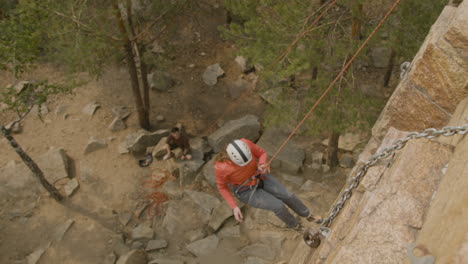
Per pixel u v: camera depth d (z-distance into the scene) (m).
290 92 10.22
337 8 9.77
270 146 12.70
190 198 11.53
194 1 12.52
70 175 12.11
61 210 11.13
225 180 4.57
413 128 3.64
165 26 12.38
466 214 1.61
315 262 2.76
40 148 12.74
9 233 10.48
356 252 2.08
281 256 9.73
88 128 13.55
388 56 15.66
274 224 10.48
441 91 3.28
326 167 12.30
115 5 10.28
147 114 13.52
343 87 9.21
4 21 8.95
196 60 16.67
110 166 12.47
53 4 9.57
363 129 9.62
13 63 8.86
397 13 8.58
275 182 4.65
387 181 2.37
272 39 8.55
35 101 10.18
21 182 11.54
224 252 10.05
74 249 10.22
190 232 10.77
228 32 9.42
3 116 13.45
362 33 9.27
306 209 4.66
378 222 2.18
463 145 2.23
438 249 1.68
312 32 8.61
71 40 9.91
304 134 13.10
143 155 12.95
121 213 11.22
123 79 15.46
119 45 11.23
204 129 14.12
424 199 2.25
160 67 12.16
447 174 2.20
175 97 15.24
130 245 10.45
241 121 13.53
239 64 16.36
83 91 14.77
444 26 3.44
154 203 11.55
